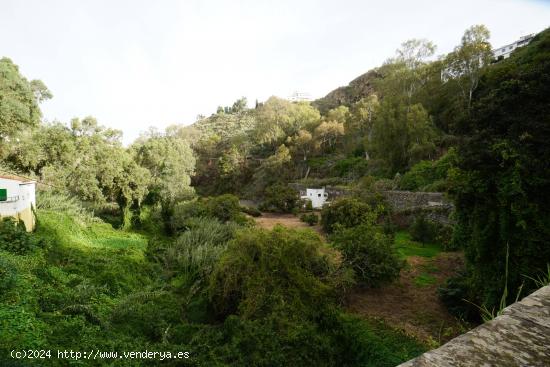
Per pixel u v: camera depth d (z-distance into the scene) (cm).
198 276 1207
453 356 137
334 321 863
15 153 1973
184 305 1025
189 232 1602
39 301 762
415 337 823
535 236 748
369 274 1097
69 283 938
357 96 7462
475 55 2917
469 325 885
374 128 3409
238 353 716
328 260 1085
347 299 1059
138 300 945
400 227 2094
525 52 2536
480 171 869
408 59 3516
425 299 1062
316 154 4916
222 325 877
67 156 2002
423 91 3531
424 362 133
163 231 2036
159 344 744
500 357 136
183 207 2236
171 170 3030
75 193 1998
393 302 1043
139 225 2072
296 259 986
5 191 1131
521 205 773
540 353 138
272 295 880
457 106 3052
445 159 2369
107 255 1269
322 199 3334
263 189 4488
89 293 870
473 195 891
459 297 958
